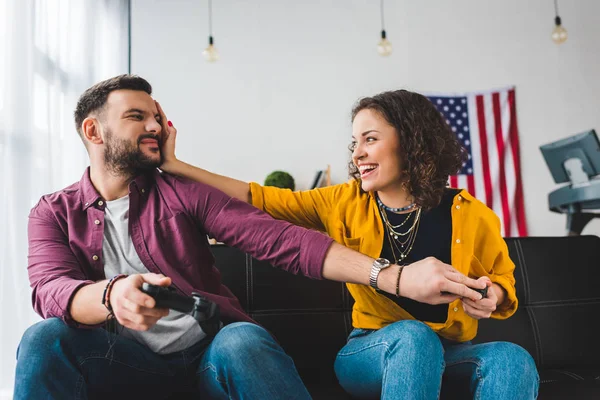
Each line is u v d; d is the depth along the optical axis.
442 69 4.11
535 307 1.67
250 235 1.20
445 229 1.31
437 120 1.38
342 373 1.28
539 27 4.14
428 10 4.14
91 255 1.20
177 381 1.17
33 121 2.20
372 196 1.37
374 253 1.32
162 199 1.27
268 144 4.00
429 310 1.27
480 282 1.06
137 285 0.92
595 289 1.70
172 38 4.03
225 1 4.09
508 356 1.08
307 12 4.11
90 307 0.97
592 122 4.07
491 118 4.07
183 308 0.93
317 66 4.07
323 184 3.87
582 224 3.85
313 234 1.16
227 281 1.57
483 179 4.04
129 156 1.23
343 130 4.03
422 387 1.00
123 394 1.12
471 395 1.12
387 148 1.30
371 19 4.12
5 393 1.85
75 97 2.74
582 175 3.82
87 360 1.04
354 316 1.38
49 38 2.46
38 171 2.25
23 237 2.02
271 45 4.08
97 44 3.10
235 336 1.01
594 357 1.64
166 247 1.23
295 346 1.54
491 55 4.12
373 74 4.08
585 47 4.12
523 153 4.05
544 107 4.09
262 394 0.97
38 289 1.09
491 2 4.15
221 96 4.02
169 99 3.98
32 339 0.99
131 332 1.15
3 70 2.01
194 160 3.96
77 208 1.24
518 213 3.99
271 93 4.04
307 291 1.59
